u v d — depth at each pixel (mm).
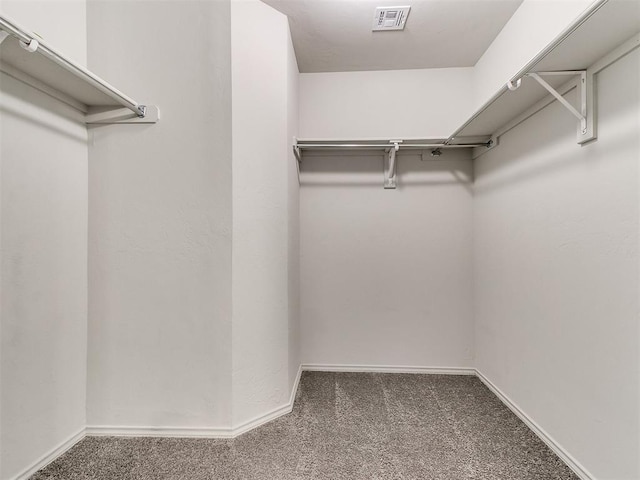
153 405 1719
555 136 1571
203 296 1706
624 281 1185
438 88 2551
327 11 1888
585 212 1374
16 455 1352
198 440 1681
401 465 1487
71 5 1623
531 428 1769
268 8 1849
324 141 2350
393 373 2590
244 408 1753
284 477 1413
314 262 2648
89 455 1555
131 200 1722
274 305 1901
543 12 1616
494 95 1531
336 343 2637
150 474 1429
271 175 1881
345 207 2641
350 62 2449
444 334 2605
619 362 1205
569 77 1413
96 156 1725
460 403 2080
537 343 1723
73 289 1640
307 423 1835
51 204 1509
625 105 1174
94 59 1729
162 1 1698
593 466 1329
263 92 1832
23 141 1374
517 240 1926
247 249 1763
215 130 1689
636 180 1137
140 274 1721
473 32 2082
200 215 1703
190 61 1694
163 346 1718
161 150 1713
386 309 2627
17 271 1356
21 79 1345
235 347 1712
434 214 2611
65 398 1591
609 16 982
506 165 2057
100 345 1725
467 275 2598
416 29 2053
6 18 983
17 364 1356
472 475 1420
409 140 2309
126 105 1602
